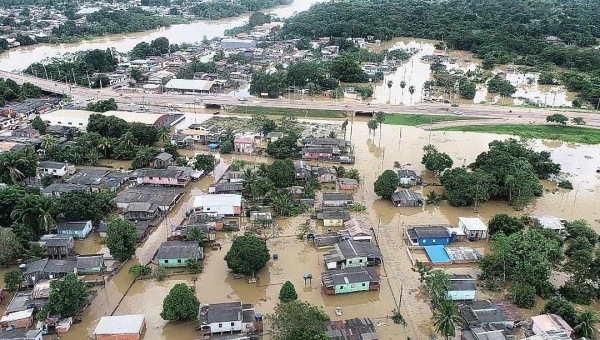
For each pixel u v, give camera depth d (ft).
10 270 332.39
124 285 323.37
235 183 445.37
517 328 280.72
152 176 458.50
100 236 377.30
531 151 515.50
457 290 297.94
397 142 592.19
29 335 260.01
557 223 386.52
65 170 484.74
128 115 621.31
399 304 305.73
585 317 262.88
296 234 384.27
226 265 344.28
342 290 313.12
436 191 465.06
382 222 407.03
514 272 315.37
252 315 282.15
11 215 359.05
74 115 620.49
